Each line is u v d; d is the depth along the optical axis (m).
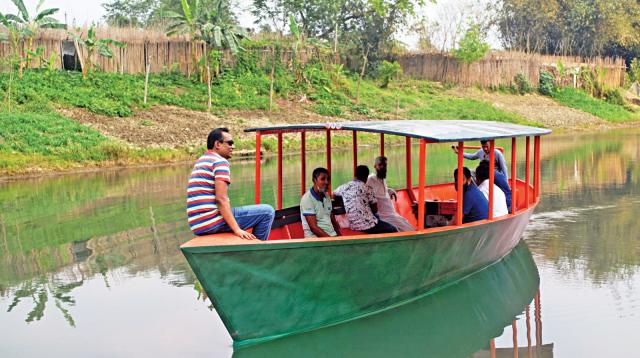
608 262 9.17
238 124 26.81
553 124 37.03
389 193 10.01
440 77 41.44
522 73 43.03
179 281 8.70
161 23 36.66
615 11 53.50
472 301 7.80
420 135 7.01
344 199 8.28
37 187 16.61
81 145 21.22
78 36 28.52
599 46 53.78
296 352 6.50
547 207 13.16
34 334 6.94
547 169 19.02
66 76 27.64
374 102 34.25
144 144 22.78
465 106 36.56
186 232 11.24
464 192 8.77
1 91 24.33
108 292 8.27
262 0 41.41
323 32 42.22
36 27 28.02
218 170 6.31
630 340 6.53
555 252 9.77
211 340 6.76
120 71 30.17
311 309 6.75
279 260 6.29
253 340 6.54
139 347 6.57
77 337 6.84
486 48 40.25
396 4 41.47
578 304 7.57
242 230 6.45
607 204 13.31
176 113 26.77
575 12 52.53
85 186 16.66
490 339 6.69
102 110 24.88
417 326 7.08
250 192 14.91
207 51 32.09
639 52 55.69
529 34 53.91
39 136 21.09
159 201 14.22
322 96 33.31
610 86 47.88
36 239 10.98
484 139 7.54
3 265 9.51
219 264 6.04
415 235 7.12
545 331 6.85
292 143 25.45
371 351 6.49
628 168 18.80
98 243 10.63
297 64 34.34
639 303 7.52
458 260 8.14
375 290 7.18
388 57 42.38
